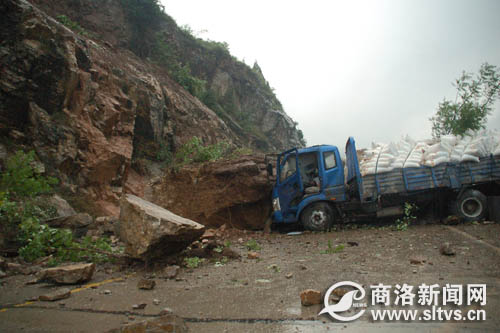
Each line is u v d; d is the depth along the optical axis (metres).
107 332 2.31
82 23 25.09
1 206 5.73
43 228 5.58
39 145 10.91
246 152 13.40
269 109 52.88
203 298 3.30
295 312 2.79
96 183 13.05
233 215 10.20
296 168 9.09
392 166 8.48
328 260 4.92
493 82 14.02
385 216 8.64
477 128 13.89
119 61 20.66
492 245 5.15
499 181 8.10
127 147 15.76
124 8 28.69
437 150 8.50
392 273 3.89
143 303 3.05
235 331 2.43
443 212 8.58
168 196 10.43
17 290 3.73
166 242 4.56
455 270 3.85
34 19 11.38
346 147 9.68
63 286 3.90
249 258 5.52
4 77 10.37
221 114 37.78
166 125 22.03
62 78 12.02
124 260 4.99
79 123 12.81
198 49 41.81
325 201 8.94
